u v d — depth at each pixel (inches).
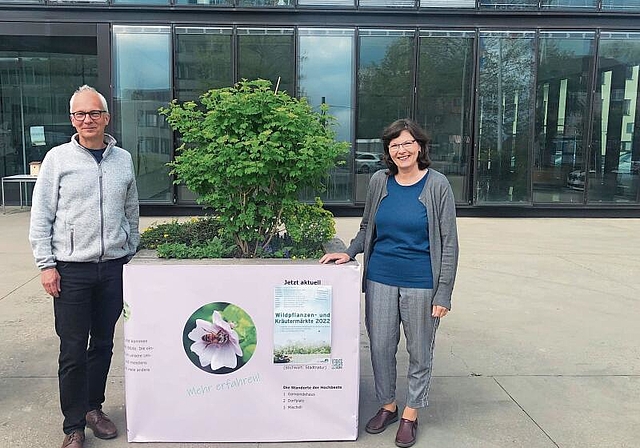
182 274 118.0
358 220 451.2
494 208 481.1
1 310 213.6
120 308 125.0
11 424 129.6
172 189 459.2
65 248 115.1
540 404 144.9
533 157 474.3
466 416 138.3
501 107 469.7
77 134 121.2
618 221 469.1
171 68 452.1
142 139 457.1
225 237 143.8
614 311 225.3
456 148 472.7
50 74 535.8
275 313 120.6
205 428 123.3
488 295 246.7
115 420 133.1
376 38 460.4
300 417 124.4
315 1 455.2
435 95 467.8
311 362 122.6
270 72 459.8
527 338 193.6
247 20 453.1
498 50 464.4
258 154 127.6
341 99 464.8
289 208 142.8
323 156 132.2
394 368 130.8
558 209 484.1
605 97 475.5
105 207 117.3
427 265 121.8
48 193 114.6
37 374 157.1
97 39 449.7
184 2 449.4
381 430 130.3
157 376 120.9
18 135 539.2
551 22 463.5
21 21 448.8
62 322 116.4
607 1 464.1
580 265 304.8
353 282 121.0
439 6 458.3
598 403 145.6
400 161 120.8
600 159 481.4
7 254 310.7
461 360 173.8
